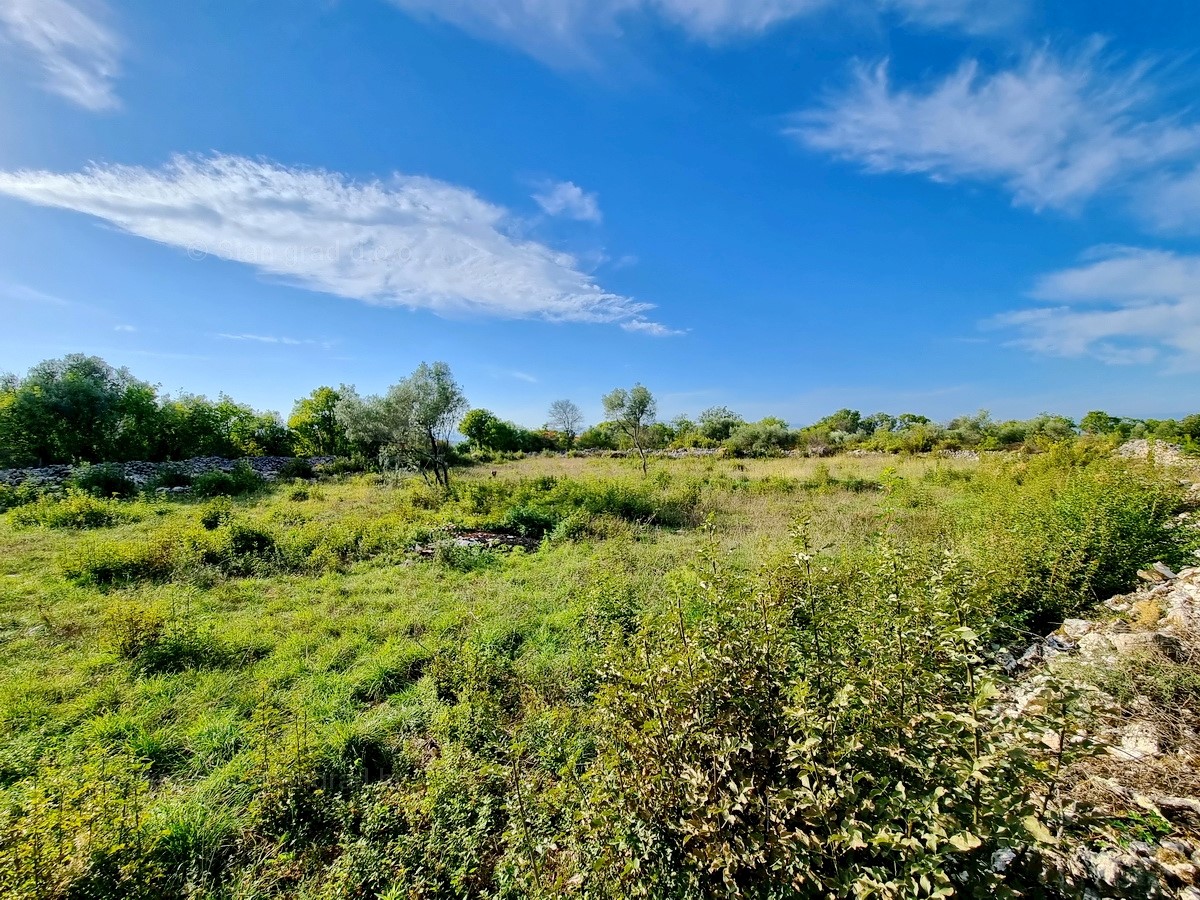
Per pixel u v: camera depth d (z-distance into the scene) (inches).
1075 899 67.6
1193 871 81.4
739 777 87.0
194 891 111.4
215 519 474.3
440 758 153.0
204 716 175.2
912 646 90.1
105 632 228.8
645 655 110.1
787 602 117.4
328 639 236.8
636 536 420.2
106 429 997.2
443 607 273.0
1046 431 1151.6
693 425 1907.0
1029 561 210.5
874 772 82.5
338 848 125.9
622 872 90.0
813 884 76.8
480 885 114.9
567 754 145.7
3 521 489.7
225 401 1229.1
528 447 1800.0
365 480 839.7
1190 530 250.2
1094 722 84.2
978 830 65.1
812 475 732.0
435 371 757.9
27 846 96.0
